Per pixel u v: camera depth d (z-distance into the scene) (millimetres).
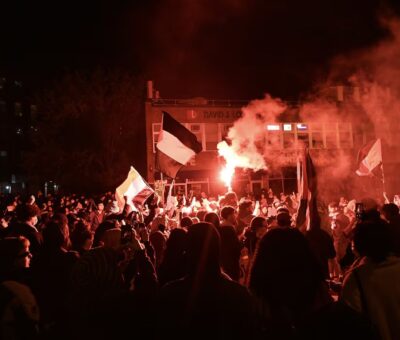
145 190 11297
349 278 3773
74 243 6273
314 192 7688
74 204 21281
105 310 2984
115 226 6836
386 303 3588
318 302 2867
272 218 10078
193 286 3102
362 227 3811
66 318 3232
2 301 3762
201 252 3164
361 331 2516
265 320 2953
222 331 2988
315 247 6523
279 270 2887
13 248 4336
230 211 7934
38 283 4828
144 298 3078
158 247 7203
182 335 2990
